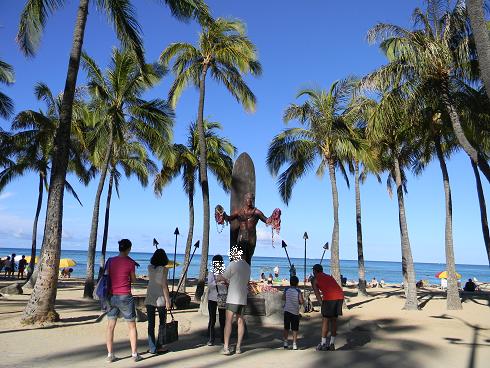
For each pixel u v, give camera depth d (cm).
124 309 718
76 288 2639
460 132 1461
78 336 940
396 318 1575
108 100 2203
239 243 1259
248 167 1391
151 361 723
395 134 1997
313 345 963
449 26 1512
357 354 847
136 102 2211
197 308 1644
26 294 1994
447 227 1978
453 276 1942
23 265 3512
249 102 2244
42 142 2744
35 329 1010
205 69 2133
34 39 1388
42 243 1198
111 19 1437
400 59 1568
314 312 1638
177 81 2131
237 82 2195
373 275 10088
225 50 2045
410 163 2359
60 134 1182
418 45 1489
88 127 2656
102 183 2109
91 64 2109
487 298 2478
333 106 1983
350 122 2086
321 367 727
